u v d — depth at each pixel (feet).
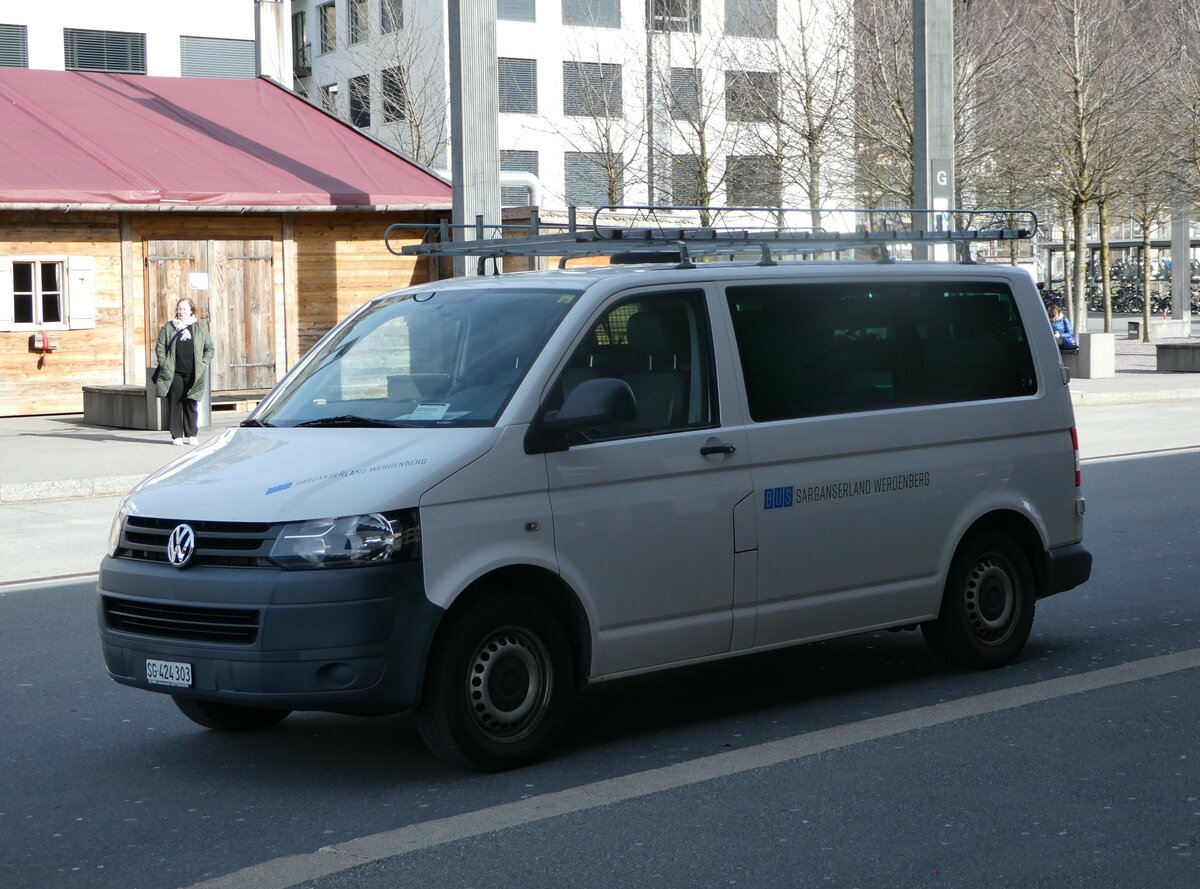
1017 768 20.21
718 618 22.03
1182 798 18.89
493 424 20.13
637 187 156.04
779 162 124.57
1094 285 214.90
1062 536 26.50
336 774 20.56
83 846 17.78
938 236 25.43
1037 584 26.48
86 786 20.22
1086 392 90.58
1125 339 166.09
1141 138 119.44
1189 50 122.52
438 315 22.47
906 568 24.26
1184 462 57.41
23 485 53.01
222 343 87.15
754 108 127.24
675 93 142.92
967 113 110.01
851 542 23.45
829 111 120.06
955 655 25.50
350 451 20.16
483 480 19.72
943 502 24.64
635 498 21.08
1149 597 32.32
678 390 21.81
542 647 20.44
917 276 24.82
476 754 19.94
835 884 16.08
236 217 86.94
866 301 24.09
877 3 111.96
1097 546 38.91
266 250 87.97
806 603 23.02
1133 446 63.98
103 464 59.06
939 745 21.36
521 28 191.01
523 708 20.42
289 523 18.92
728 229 24.63
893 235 24.99
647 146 147.33
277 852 17.42
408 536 19.06
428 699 19.72
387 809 18.92
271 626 18.71
